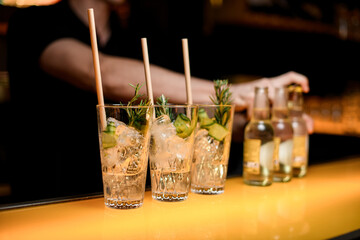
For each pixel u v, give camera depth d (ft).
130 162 2.49
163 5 6.75
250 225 2.34
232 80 8.10
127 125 2.43
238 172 4.48
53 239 2.12
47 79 4.10
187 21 7.18
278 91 3.33
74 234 2.18
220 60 7.86
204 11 7.45
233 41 8.05
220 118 2.80
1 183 5.72
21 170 4.28
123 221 2.36
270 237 2.19
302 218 2.48
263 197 2.87
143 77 3.99
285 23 7.93
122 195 2.53
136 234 2.18
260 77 8.50
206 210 2.56
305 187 3.18
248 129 3.18
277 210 2.60
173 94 3.97
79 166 4.28
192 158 2.88
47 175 4.25
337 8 8.61
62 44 4.02
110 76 4.00
